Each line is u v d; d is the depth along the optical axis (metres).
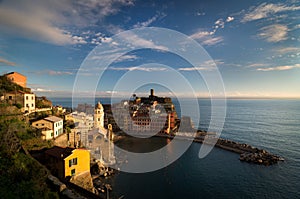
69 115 71.56
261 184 54.00
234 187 51.84
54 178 25.62
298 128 147.75
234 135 123.19
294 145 99.44
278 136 120.94
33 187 20.94
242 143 102.19
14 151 28.66
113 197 44.97
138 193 47.28
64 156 39.88
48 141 47.88
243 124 164.88
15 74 65.19
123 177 55.03
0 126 35.88
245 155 77.19
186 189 50.03
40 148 43.31
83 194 26.64
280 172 62.56
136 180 53.78
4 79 60.94
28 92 64.19
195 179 56.09
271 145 99.81
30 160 27.64
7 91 55.31
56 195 21.67
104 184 50.25
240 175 59.69
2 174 21.44
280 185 53.53
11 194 18.39
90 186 43.56
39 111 62.59
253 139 113.19
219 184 53.41
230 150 88.31
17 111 48.28
